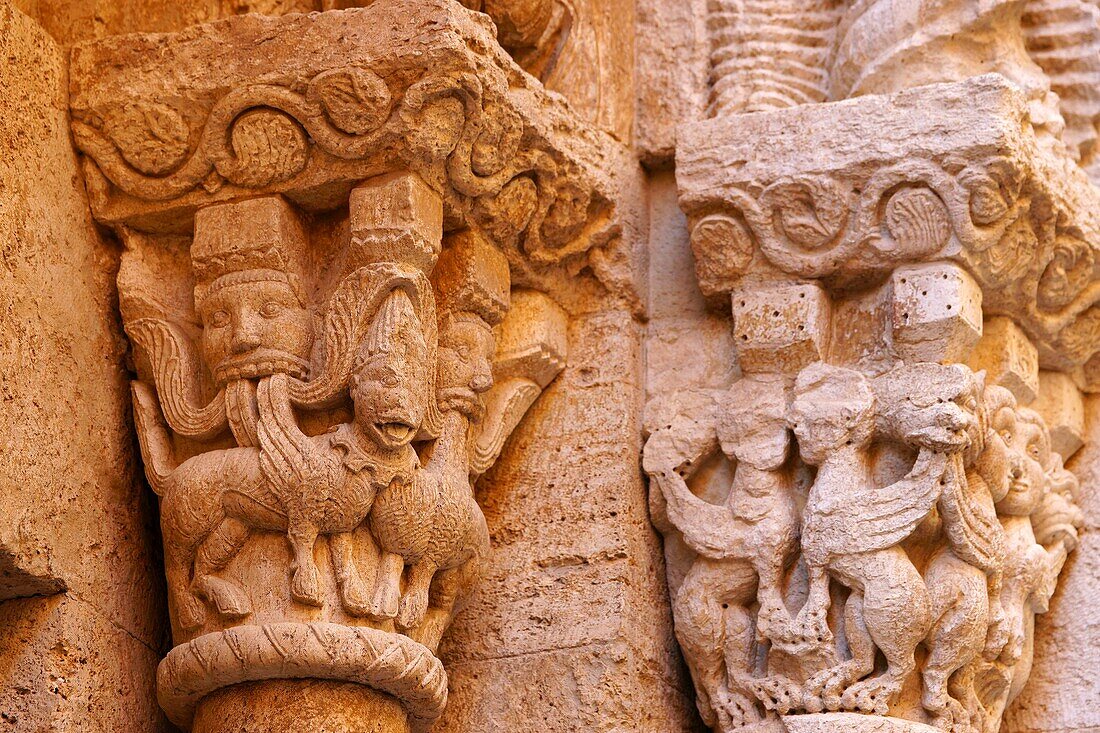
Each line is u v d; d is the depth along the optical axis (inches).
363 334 149.0
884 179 160.6
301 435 147.6
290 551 148.0
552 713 161.8
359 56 149.6
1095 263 170.1
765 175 164.9
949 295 160.2
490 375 159.5
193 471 149.6
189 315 158.7
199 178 156.3
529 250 167.2
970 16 169.0
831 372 163.5
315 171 154.2
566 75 177.8
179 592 149.9
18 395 145.9
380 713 147.6
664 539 170.9
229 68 153.3
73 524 149.9
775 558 160.1
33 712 143.6
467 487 156.1
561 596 165.8
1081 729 168.1
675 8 184.9
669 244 179.5
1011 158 157.3
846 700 155.1
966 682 158.6
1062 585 174.1
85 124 158.1
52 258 153.4
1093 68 177.9
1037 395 174.9
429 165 152.2
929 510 155.9
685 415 170.6
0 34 152.4
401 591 149.9
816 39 180.9
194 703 149.6
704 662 162.9
